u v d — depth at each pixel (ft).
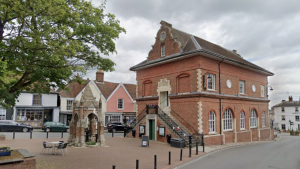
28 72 32.01
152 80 82.48
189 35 83.30
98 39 38.11
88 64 37.73
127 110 134.00
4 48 27.09
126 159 40.22
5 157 28.22
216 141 67.56
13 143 55.47
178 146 56.03
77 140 53.47
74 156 41.39
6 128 86.69
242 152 52.70
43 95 114.73
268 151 55.52
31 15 28.27
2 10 27.25
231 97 76.13
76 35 36.17
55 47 30.22
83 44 37.70
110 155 43.55
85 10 36.35
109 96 128.26
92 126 63.98
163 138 66.28
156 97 79.20
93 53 38.45
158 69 80.18
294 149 61.00
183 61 70.64
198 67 65.51
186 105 68.03
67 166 33.60
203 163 38.81
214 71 70.69
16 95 34.27
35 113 113.29
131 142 65.31
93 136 64.75
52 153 43.52
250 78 88.99
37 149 47.39
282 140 101.14
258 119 92.27
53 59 28.99
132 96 141.79
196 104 64.85
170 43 75.41
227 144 69.92
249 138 84.33
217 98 70.49
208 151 52.70
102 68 39.83
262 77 98.37
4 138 60.18
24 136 74.23
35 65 29.55
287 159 44.52
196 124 64.13
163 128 66.18
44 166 32.91
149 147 55.88
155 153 47.42
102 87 133.08
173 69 73.97
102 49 39.19
